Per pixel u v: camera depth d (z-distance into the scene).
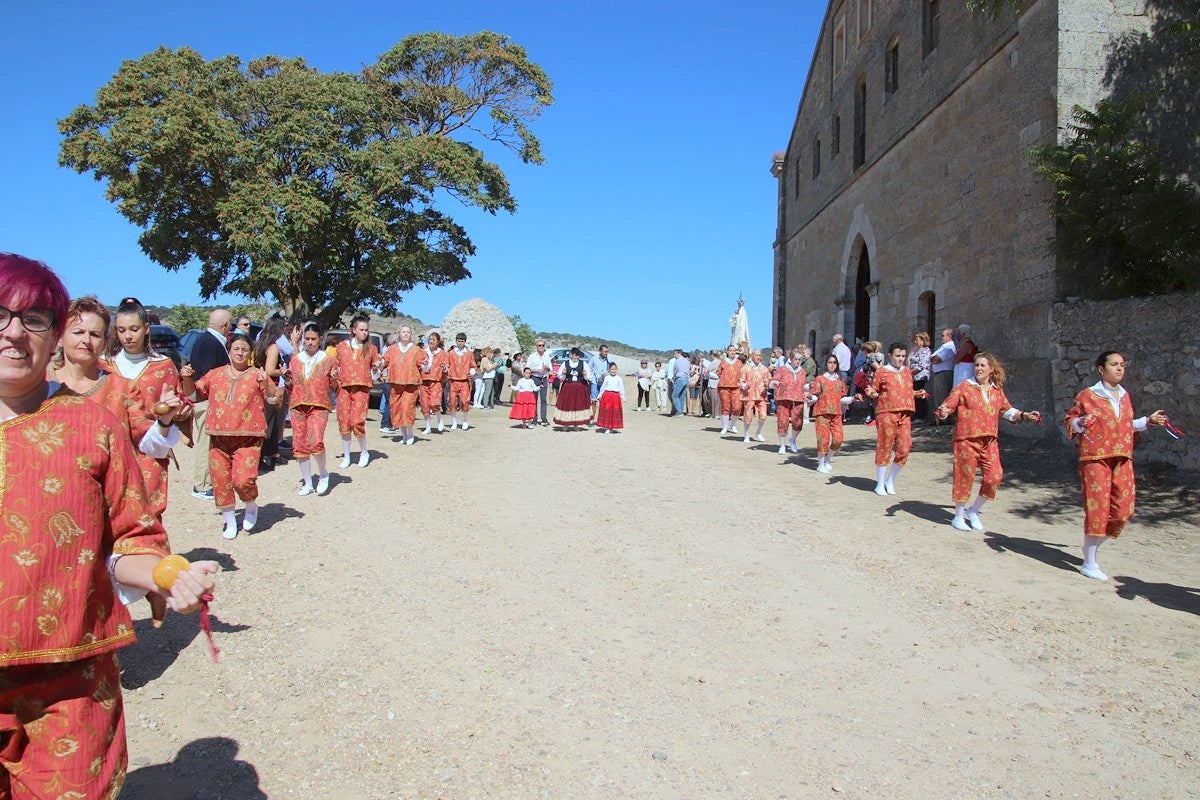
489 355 24.39
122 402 4.95
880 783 4.05
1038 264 13.16
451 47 25.86
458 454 13.52
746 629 5.93
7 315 2.39
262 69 23.31
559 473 11.89
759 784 4.02
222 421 7.63
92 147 20.28
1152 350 10.51
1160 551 7.84
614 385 17.70
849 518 9.21
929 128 17.69
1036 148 12.46
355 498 9.70
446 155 23.80
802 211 28.61
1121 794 3.98
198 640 5.50
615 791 3.93
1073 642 5.71
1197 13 12.14
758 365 16.83
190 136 20.17
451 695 4.82
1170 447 10.12
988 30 15.05
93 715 2.45
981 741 4.46
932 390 15.79
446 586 6.69
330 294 24.88
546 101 26.80
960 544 8.13
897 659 5.46
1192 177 12.67
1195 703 4.84
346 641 5.56
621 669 5.23
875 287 20.94
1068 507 9.52
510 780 3.99
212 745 4.25
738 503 9.95
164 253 22.56
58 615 2.36
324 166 22.12
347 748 4.24
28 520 2.34
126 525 2.58
